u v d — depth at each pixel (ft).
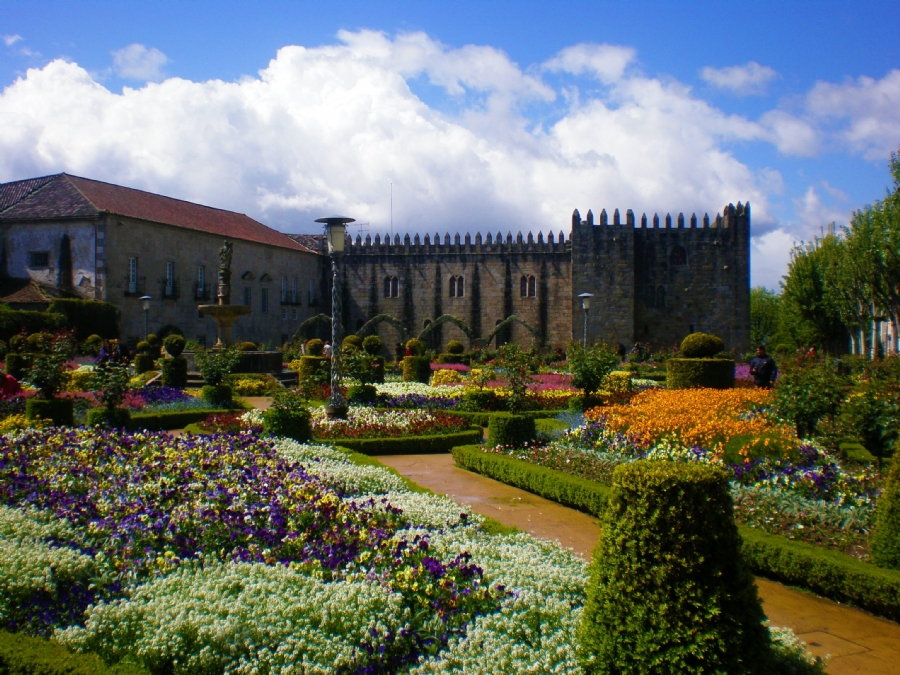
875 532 29.53
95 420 61.36
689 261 207.10
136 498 32.17
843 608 27.99
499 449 53.01
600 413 58.13
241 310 112.78
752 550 31.55
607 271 205.36
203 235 182.19
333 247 66.49
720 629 17.93
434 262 222.89
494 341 217.15
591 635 19.25
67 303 142.10
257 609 21.47
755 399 66.39
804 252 199.31
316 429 61.31
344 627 21.22
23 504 32.12
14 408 67.00
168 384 99.09
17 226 160.25
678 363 92.68
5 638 20.51
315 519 29.45
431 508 33.63
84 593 23.75
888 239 145.18
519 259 217.77
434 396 87.40
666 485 18.75
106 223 152.87
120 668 19.19
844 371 79.77
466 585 23.72
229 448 44.70
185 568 25.52
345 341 165.37
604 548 19.52
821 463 43.01
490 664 19.69
